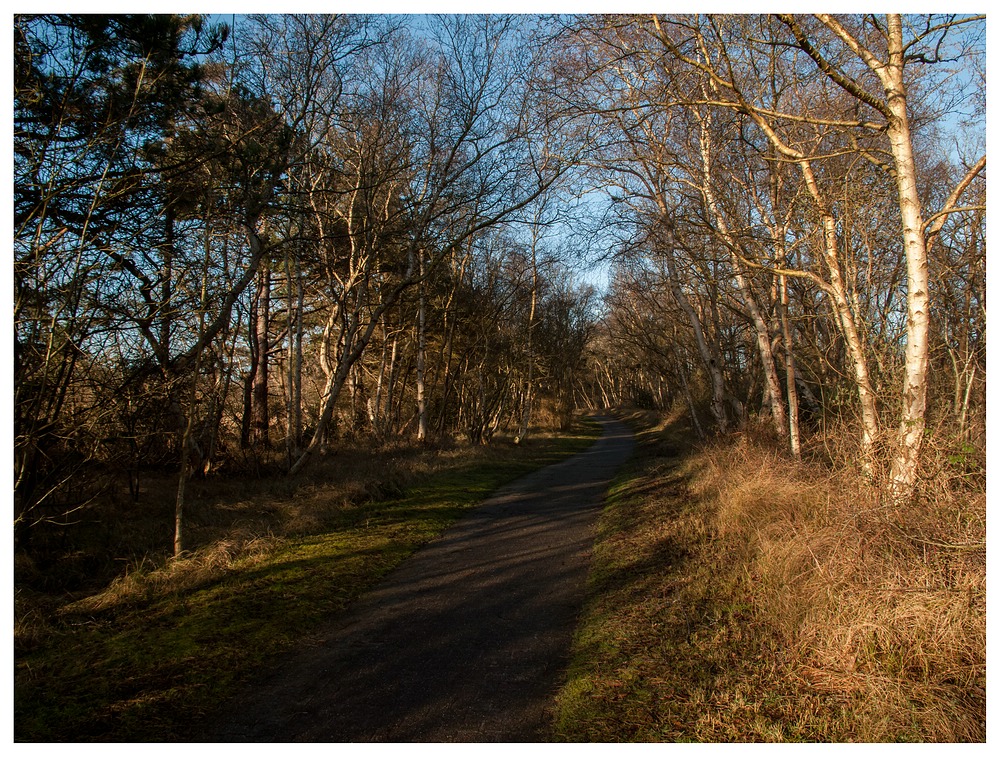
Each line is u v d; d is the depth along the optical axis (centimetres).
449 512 1073
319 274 1883
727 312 1823
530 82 1195
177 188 854
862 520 579
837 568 518
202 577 665
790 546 604
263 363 1816
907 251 683
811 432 1379
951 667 405
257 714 400
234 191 990
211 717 396
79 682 437
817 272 1046
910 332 686
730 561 687
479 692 432
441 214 1585
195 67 909
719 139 1142
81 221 769
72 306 671
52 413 726
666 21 780
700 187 1230
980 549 493
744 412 1530
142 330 800
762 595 568
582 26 839
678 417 3125
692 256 1061
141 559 718
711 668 454
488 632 541
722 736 368
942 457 661
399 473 1416
